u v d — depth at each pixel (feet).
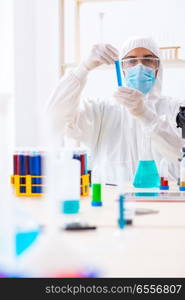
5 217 1.99
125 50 7.50
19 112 11.03
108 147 7.91
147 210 3.74
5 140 2.00
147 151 7.49
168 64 9.47
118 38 11.14
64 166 3.57
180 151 6.54
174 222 3.22
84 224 3.04
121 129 7.82
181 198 4.42
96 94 11.19
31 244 2.09
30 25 11.39
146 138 7.48
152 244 2.57
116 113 8.03
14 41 11.15
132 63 7.37
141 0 9.82
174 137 6.53
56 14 11.43
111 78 11.06
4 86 11.11
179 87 10.96
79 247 2.46
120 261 2.23
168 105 7.95
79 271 2.06
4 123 1.97
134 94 6.34
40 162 4.40
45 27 11.45
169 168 7.32
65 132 7.75
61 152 3.59
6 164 2.01
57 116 7.07
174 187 5.57
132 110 6.51
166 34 10.91
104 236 2.77
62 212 3.60
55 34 11.44
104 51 6.61
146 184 5.44
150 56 7.43
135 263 2.21
